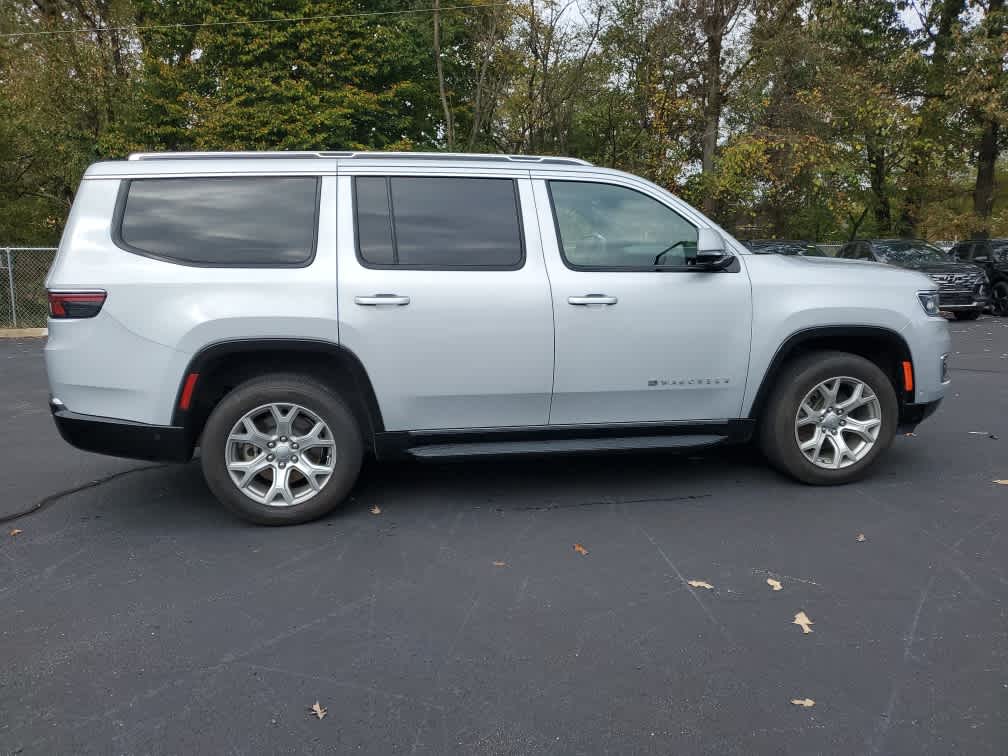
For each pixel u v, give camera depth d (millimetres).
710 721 2416
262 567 3625
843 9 21109
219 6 22078
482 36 24656
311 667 2748
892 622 3023
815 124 20703
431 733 2369
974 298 15500
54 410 3988
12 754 2271
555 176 4367
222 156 4137
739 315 4441
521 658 2799
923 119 22500
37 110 22906
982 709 2451
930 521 4109
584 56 24297
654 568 3564
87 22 24828
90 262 3896
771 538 3904
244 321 3926
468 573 3539
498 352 4184
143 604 3246
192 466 5395
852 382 4629
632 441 4465
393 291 4055
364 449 4410
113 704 2525
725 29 20875
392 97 23875
